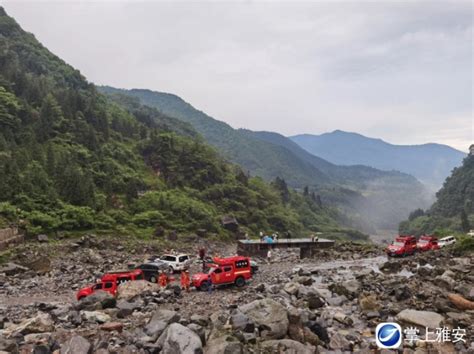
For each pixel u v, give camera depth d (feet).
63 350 54.49
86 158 321.73
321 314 83.10
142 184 328.29
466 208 630.33
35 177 247.70
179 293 106.52
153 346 57.26
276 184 642.63
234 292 110.63
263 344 61.41
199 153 405.39
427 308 85.56
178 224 276.21
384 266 146.00
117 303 90.63
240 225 337.11
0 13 588.09
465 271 118.42
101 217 244.63
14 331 66.74
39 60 536.01
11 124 309.63
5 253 171.73
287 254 212.02
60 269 156.25
